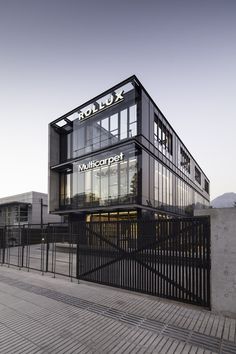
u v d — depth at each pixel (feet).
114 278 27.22
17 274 36.11
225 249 19.43
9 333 16.49
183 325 17.57
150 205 65.36
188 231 22.02
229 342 15.15
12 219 128.57
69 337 15.85
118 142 64.90
